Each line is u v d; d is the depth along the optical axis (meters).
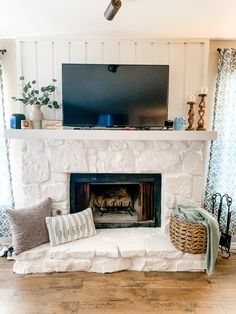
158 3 1.99
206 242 2.38
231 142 2.83
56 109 2.77
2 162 2.87
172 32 2.60
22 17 2.25
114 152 2.67
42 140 2.64
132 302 2.02
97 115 2.60
